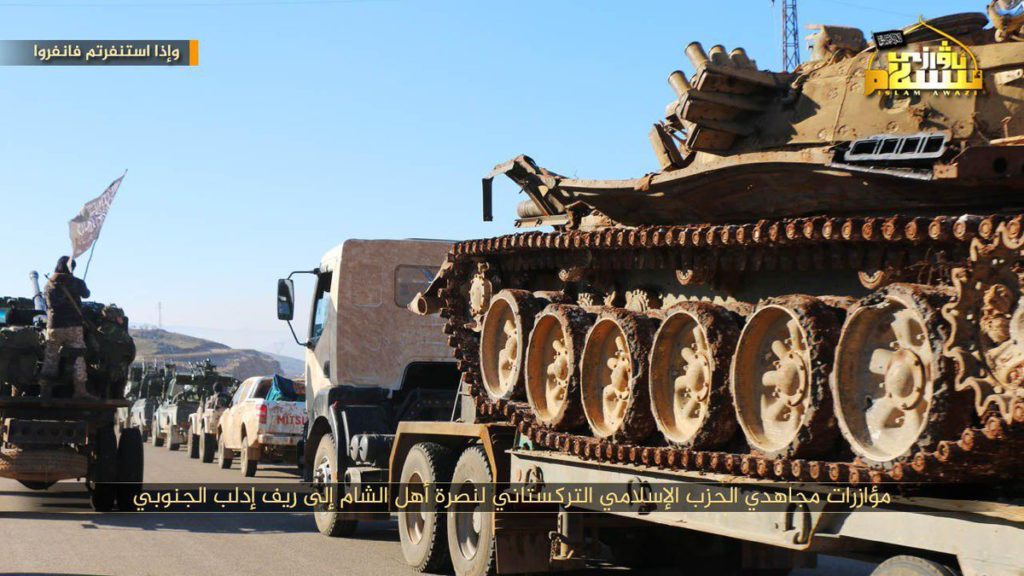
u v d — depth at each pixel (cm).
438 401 1384
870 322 583
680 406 746
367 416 1330
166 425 3400
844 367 589
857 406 586
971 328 517
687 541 1007
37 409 1532
